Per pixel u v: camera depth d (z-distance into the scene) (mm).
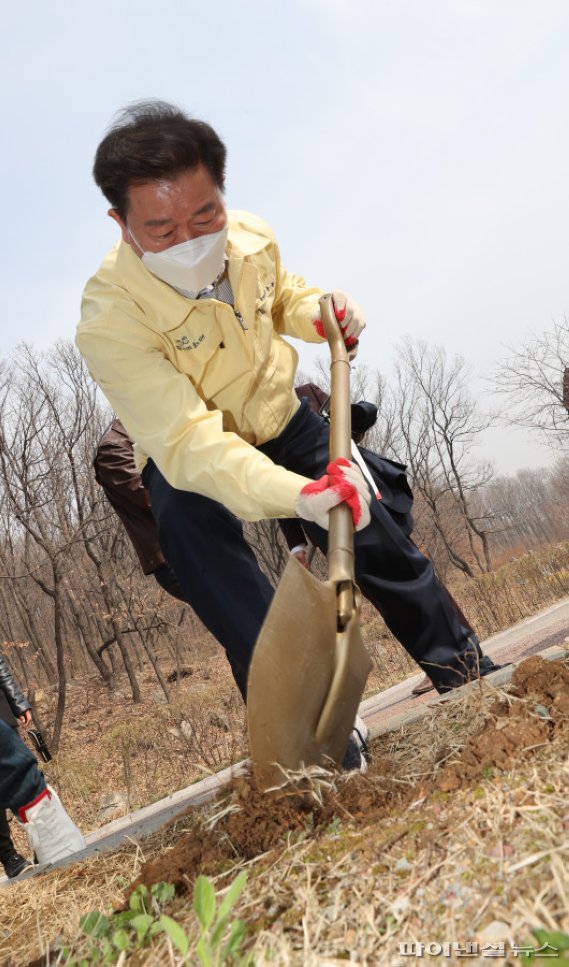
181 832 2131
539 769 1422
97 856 2352
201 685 19250
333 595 1756
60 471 18812
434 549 28047
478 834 1269
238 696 13172
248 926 1268
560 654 2193
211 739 9992
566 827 1193
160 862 1674
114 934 1408
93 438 19422
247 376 2377
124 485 3367
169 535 2260
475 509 64438
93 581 21109
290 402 2598
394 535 2510
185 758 9227
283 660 1648
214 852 1600
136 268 2170
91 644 20531
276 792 1649
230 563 2232
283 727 1645
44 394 18688
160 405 2154
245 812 1651
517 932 1009
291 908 1274
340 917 1201
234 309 2291
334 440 2047
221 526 2264
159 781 9133
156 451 2146
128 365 2199
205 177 1990
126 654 18812
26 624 23906
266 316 2445
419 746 2002
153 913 1493
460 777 1513
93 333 2215
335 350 2373
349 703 1793
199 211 2004
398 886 1219
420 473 30156
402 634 2578
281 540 19125
